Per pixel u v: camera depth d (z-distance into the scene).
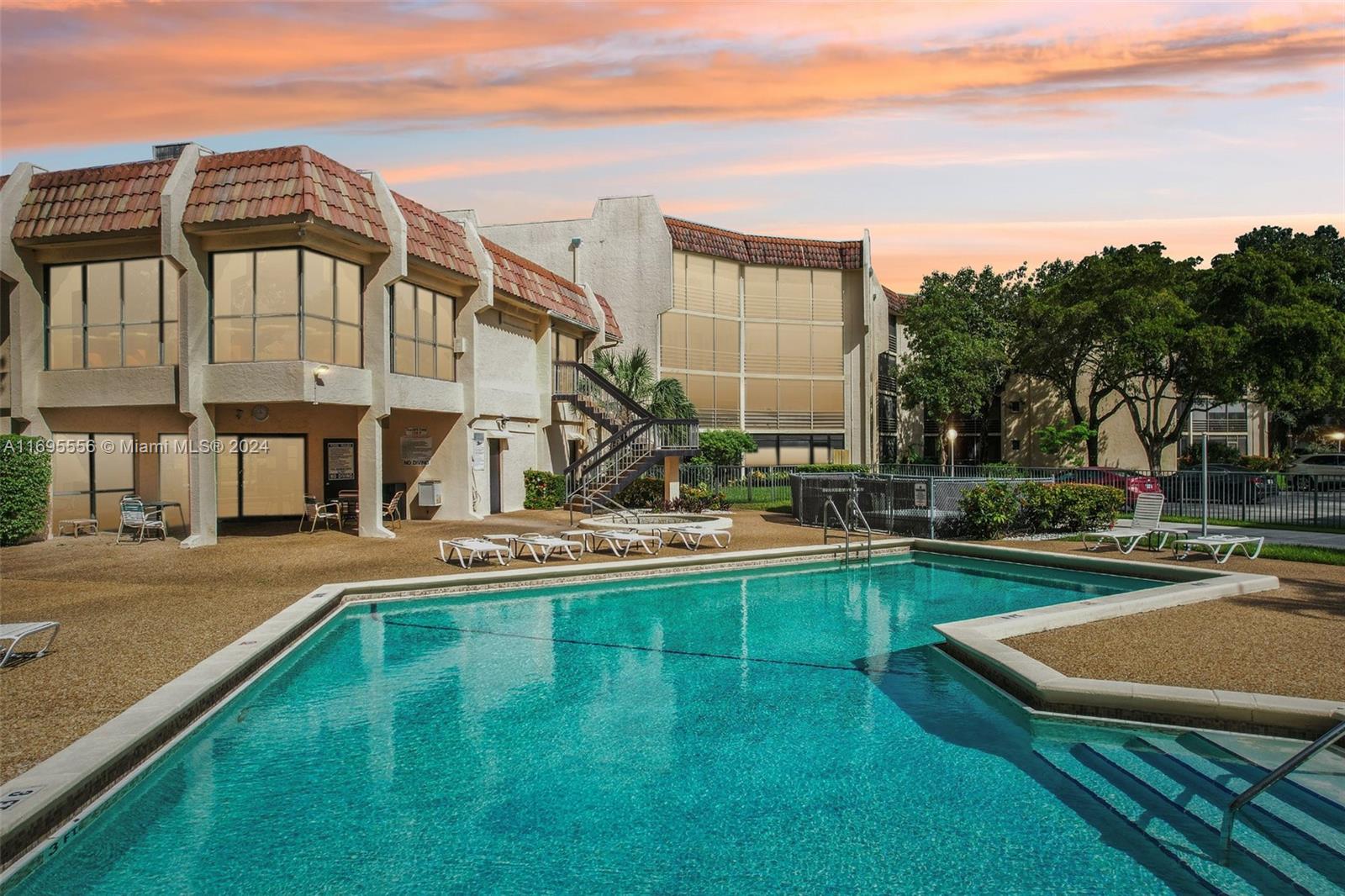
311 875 4.79
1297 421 47.19
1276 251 36.12
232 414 19.20
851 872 4.82
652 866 4.91
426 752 6.64
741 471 28.19
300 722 7.32
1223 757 6.32
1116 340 34.81
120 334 17.34
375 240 16.98
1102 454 42.78
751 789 5.97
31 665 7.73
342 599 11.50
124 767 5.73
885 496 19.80
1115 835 5.23
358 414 20.78
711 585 13.96
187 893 4.56
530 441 25.23
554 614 11.71
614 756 6.60
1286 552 14.86
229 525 20.34
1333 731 4.76
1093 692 6.99
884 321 43.88
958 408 40.22
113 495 19.08
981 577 14.78
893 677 8.74
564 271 34.19
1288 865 4.80
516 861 4.96
